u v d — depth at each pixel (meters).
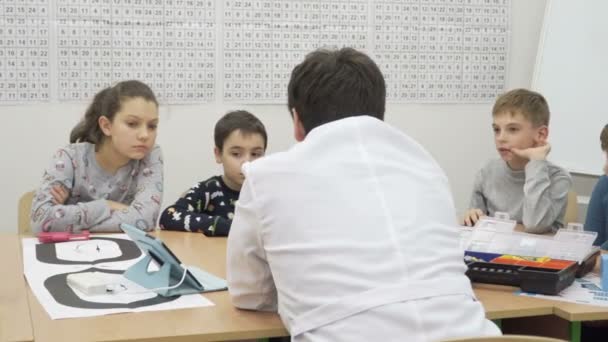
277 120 3.25
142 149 2.14
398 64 3.40
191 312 1.31
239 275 1.31
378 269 1.12
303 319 1.13
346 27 3.31
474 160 3.55
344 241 1.15
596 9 3.19
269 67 3.21
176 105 3.10
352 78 1.31
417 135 3.46
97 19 2.97
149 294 1.40
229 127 2.35
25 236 1.99
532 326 1.61
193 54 3.10
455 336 1.08
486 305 1.40
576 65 3.25
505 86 3.56
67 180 2.15
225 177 2.39
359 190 1.19
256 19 3.17
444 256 1.18
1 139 2.92
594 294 1.49
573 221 2.49
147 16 3.03
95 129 2.21
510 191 2.49
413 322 1.08
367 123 1.27
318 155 1.22
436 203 1.24
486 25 3.52
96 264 1.63
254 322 1.26
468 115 3.54
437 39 3.45
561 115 3.29
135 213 2.09
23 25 2.89
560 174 2.36
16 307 1.30
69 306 1.31
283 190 1.20
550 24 3.39
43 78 2.94
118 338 1.15
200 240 2.01
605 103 3.10
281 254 1.18
